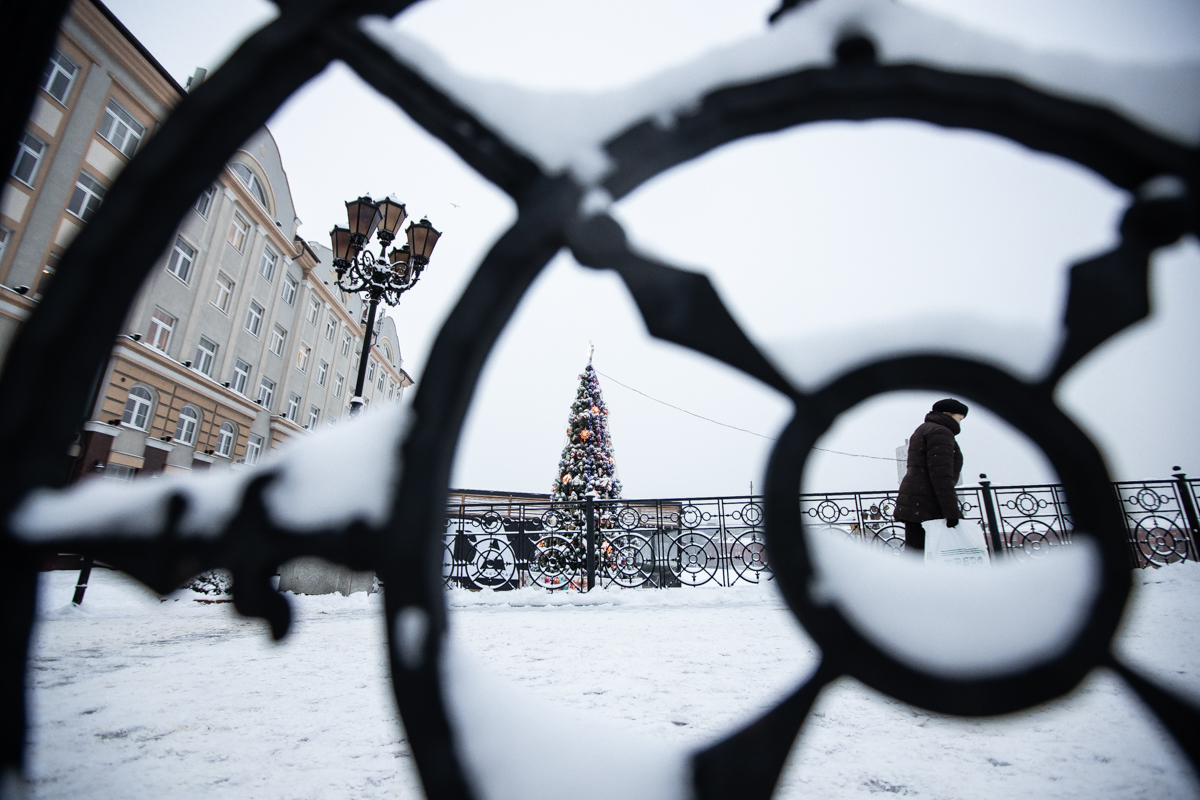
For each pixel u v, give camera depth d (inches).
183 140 16.6
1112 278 13.0
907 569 14.3
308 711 69.1
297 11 16.9
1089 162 15.3
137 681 88.4
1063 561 13.3
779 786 12.3
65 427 15.9
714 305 13.5
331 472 14.4
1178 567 223.3
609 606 226.7
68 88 653.3
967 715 12.2
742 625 154.9
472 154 15.5
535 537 333.1
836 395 13.2
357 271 283.4
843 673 12.6
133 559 14.2
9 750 14.1
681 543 290.4
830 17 15.7
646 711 65.3
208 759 51.8
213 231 845.2
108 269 16.5
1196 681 73.0
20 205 610.2
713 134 15.6
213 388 836.0
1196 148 14.3
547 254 14.6
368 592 278.8
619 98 15.7
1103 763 46.5
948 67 15.1
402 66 16.1
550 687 78.3
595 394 435.5
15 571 14.7
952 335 13.1
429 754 12.8
